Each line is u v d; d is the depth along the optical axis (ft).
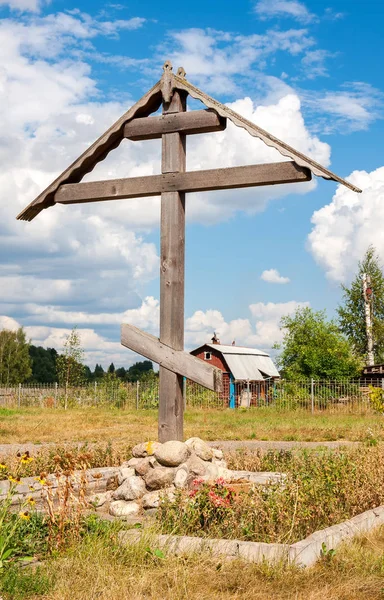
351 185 25.52
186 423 77.36
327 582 16.49
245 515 21.67
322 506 23.15
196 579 16.31
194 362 27.25
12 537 18.62
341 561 17.88
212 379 26.84
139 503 25.11
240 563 17.48
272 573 16.71
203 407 111.55
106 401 117.91
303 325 128.16
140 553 17.90
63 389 119.03
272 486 25.26
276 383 118.83
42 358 273.54
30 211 31.24
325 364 117.29
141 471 26.23
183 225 28.84
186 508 21.75
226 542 18.44
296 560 17.62
